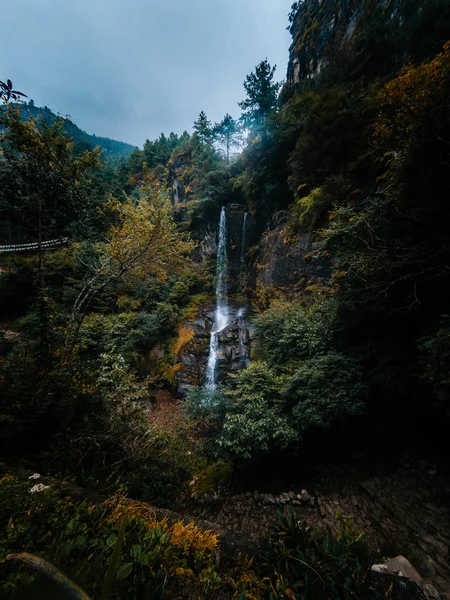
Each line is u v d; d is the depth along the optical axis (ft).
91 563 4.11
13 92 7.88
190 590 4.59
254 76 61.67
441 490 13.85
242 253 55.62
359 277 15.85
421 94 12.53
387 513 13.55
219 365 36.81
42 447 12.55
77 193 22.11
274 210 44.83
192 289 54.54
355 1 44.06
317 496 16.17
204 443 21.63
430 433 16.89
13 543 4.64
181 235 30.40
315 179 31.76
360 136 26.48
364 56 33.04
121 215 26.16
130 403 19.22
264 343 28.76
